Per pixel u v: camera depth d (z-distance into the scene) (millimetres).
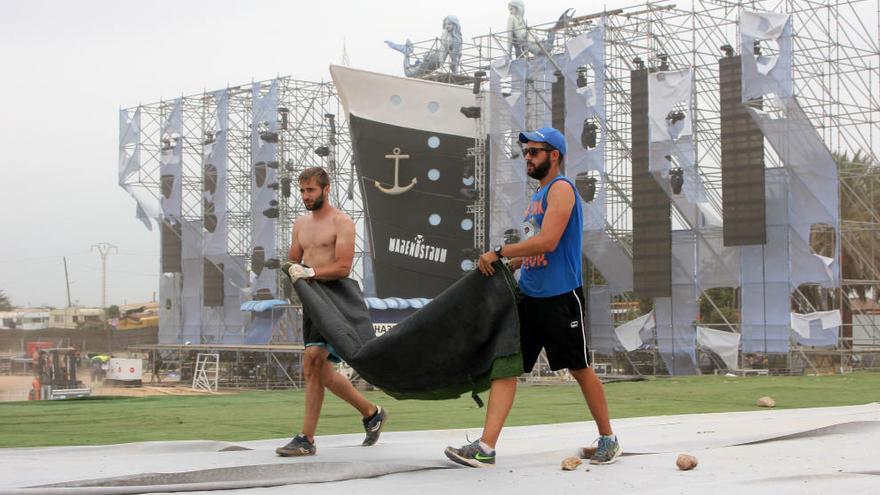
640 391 16562
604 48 36250
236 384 44906
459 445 6477
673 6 36406
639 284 34719
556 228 5176
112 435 8508
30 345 43125
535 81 38750
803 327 32438
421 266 39094
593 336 37531
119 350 47562
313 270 5816
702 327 34562
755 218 32156
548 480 4609
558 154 5465
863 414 9336
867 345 34469
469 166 38781
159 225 53500
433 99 39438
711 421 8602
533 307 5363
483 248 38562
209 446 6242
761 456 5473
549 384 24984
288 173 48531
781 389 17125
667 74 34406
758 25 32469
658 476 4723
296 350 41875
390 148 39312
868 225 36156
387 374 5398
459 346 5258
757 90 32281
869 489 4176
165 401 14391
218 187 50031
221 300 49812
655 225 34531
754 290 33344
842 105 34094
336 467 4715
